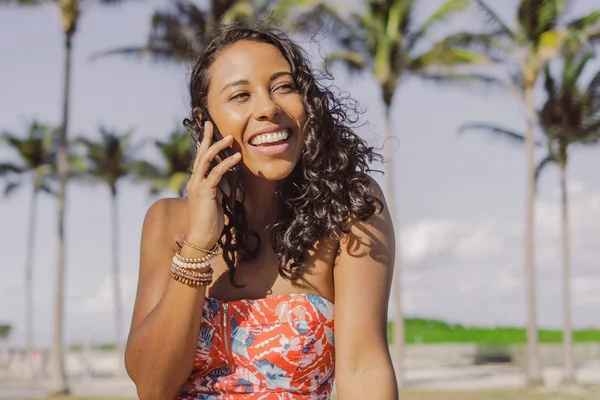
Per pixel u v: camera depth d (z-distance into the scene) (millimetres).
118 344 46094
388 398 1971
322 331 2066
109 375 42406
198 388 2076
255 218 2168
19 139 40656
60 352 27844
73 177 41375
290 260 2078
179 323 1954
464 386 31016
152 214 2244
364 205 2074
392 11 26047
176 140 39750
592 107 28375
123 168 41719
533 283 29281
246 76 2055
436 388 29734
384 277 2096
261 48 2080
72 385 34906
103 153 41375
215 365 2066
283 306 2059
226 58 2080
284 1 22422
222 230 2123
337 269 2096
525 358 46531
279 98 2062
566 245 31312
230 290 2117
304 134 2084
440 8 26047
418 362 47156
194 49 2254
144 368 1983
